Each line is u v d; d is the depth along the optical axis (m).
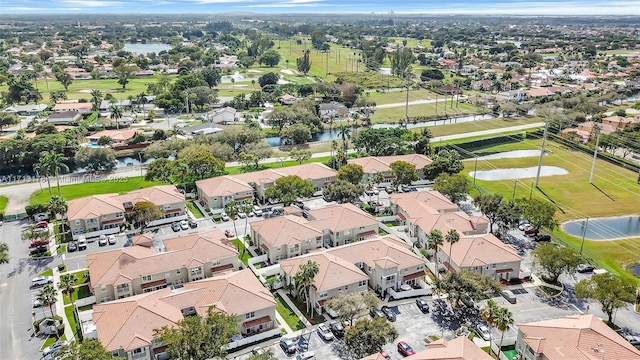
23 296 97.44
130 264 98.12
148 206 121.81
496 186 161.12
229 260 105.38
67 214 124.88
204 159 150.12
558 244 118.19
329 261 97.25
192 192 149.88
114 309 83.69
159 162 148.38
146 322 80.44
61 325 86.88
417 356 71.31
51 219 132.38
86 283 101.75
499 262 101.81
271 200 143.25
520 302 95.69
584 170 179.00
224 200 138.12
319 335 86.00
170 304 86.56
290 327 88.56
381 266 96.81
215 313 79.06
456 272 94.56
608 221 135.88
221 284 90.56
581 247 116.25
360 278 96.06
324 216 121.56
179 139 193.00
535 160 191.25
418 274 100.88
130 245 117.94
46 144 177.50
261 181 144.62
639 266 111.12
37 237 115.69
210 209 137.12
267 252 110.62
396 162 149.62
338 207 124.38
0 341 84.06
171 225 129.12
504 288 100.31
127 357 76.69
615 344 72.81
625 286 86.88
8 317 90.81
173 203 132.88
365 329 74.94
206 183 142.75
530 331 78.75
